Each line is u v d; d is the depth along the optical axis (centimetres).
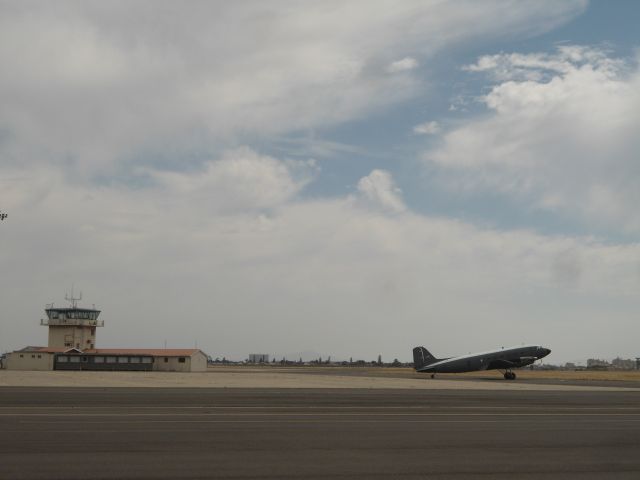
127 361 11575
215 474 1464
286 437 2083
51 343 12500
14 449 1762
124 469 1503
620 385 7156
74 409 2973
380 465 1605
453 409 3297
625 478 1495
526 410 3300
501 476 1495
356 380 7900
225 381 6956
